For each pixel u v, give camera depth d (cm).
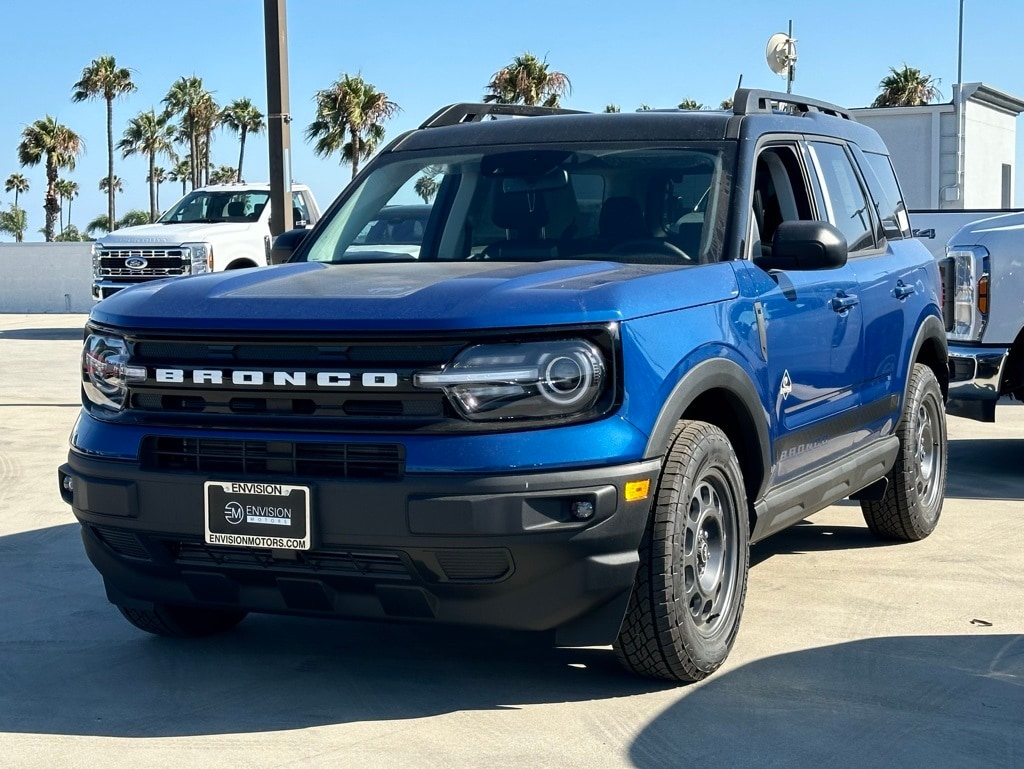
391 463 372
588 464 371
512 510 364
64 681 433
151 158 8975
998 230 765
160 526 396
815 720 389
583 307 379
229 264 1769
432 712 400
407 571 376
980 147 2917
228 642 477
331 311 381
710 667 423
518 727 385
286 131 988
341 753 366
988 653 455
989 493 761
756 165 492
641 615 399
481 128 543
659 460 390
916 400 616
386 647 469
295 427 380
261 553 390
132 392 404
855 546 633
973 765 354
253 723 392
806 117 561
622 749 367
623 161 495
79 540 652
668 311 405
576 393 374
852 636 476
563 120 531
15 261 3159
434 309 374
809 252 462
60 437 1002
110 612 519
